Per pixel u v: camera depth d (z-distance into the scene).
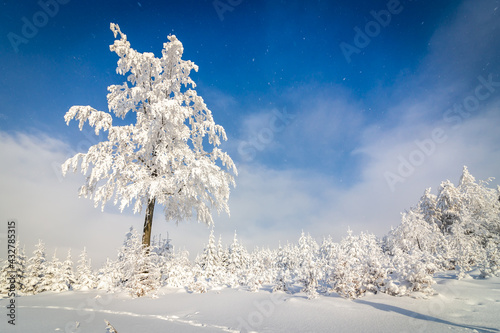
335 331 4.71
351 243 17.25
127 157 11.32
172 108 10.71
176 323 5.53
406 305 6.29
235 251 41.44
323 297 7.74
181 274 11.27
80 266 21.17
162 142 11.62
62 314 6.59
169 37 12.47
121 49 11.62
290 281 10.26
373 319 5.32
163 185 10.49
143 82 12.27
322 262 9.42
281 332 4.80
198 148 13.89
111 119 11.01
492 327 4.54
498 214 21.75
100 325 5.23
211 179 10.96
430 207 27.42
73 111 10.40
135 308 7.23
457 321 4.98
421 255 8.03
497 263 10.56
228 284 12.37
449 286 8.16
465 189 26.02
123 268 10.02
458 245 16.61
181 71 13.27
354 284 7.80
